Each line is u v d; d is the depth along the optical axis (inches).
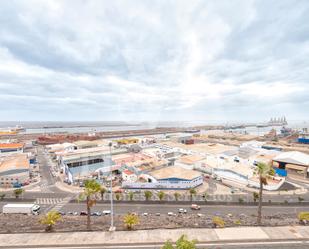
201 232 1736.0
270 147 7327.8
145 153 5984.3
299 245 1572.3
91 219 2193.7
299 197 3058.6
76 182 3951.8
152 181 3784.5
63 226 1897.1
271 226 1847.9
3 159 5206.7
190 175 3900.1
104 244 1572.3
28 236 1662.2
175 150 6417.3
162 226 1865.2
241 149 6456.7
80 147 6948.8
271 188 3587.6
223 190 3639.3
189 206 2898.6
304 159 4763.8
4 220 2124.8
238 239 1630.2
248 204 2947.8
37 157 6402.6
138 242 1594.5
